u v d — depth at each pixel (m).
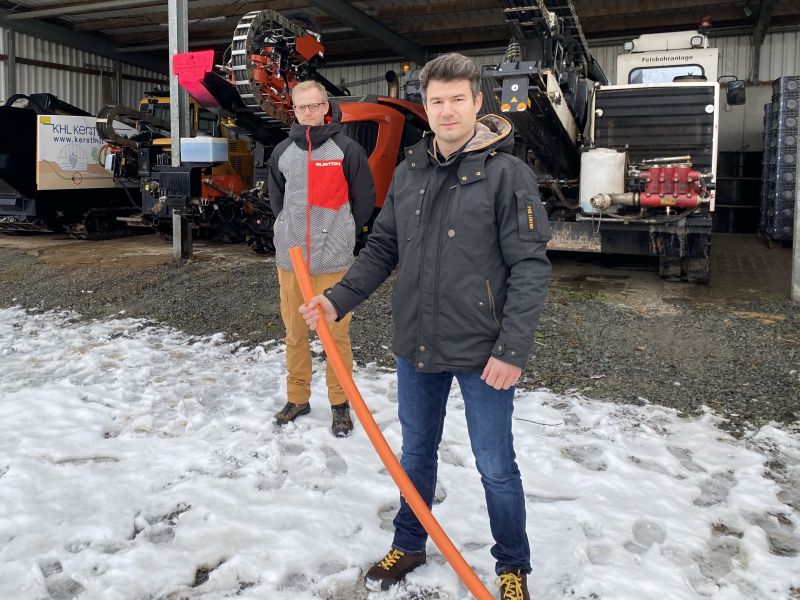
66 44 15.31
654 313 5.75
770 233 10.26
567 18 7.20
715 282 7.22
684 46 7.78
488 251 1.92
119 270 7.90
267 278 7.20
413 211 1.99
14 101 10.98
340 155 3.29
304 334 3.48
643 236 6.95
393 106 8.47
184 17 8.10
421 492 2.20
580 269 8.12
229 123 7.82
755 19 13.47
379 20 13.84
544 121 6.51
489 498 2.05
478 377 1.96
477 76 1.89
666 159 6.58
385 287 6.79
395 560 2.22
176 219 8.47
